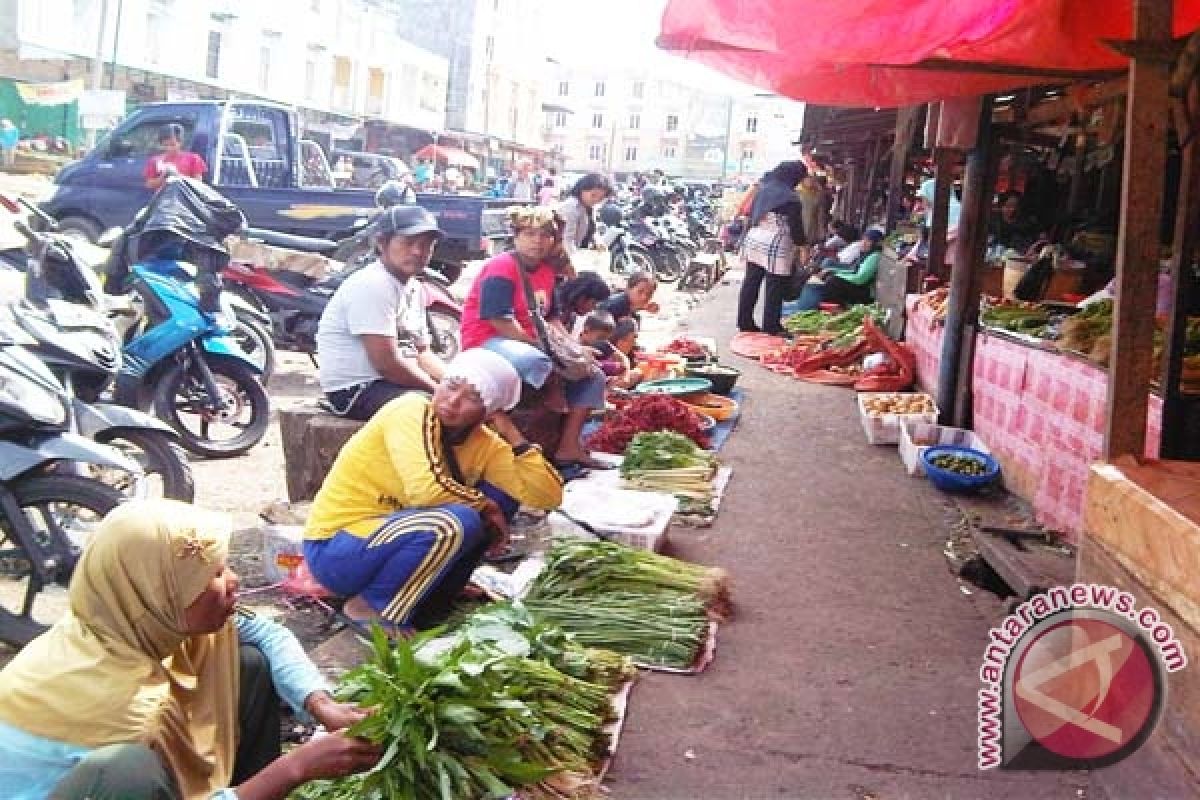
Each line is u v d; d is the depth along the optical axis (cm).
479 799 264
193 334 606
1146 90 337
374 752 253
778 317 1198
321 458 530
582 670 341
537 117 6475
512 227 595
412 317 584
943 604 459
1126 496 309
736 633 418
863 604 454
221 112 1176
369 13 4053
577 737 306
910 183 1656
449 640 329
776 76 638
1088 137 889
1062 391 554
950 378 745
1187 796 270
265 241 894
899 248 1146
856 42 457
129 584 211
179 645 221
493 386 390
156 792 204
